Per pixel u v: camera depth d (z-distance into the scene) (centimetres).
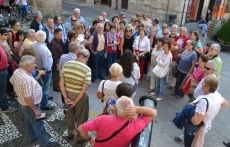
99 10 1714
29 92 305
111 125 207
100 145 215
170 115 498
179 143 412
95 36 577
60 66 409
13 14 1199
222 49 1021
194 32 575
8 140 385
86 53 336
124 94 252
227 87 668
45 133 358
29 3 1403
